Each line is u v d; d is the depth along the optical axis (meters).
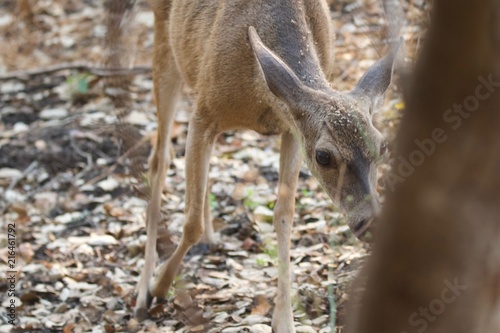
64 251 12.34
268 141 14.57
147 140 14.27
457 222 3.95
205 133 10.07
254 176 13.48
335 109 8.48
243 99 9.66
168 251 11.14
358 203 8.08
